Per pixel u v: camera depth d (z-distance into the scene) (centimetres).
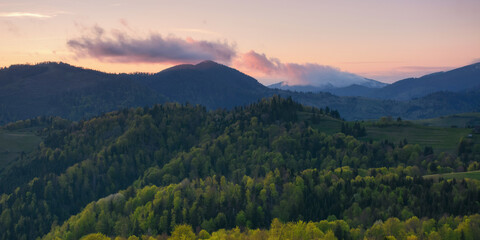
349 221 16075
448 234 12781
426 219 14425
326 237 13262
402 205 16425
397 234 13400
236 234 15288
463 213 14712
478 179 17375
